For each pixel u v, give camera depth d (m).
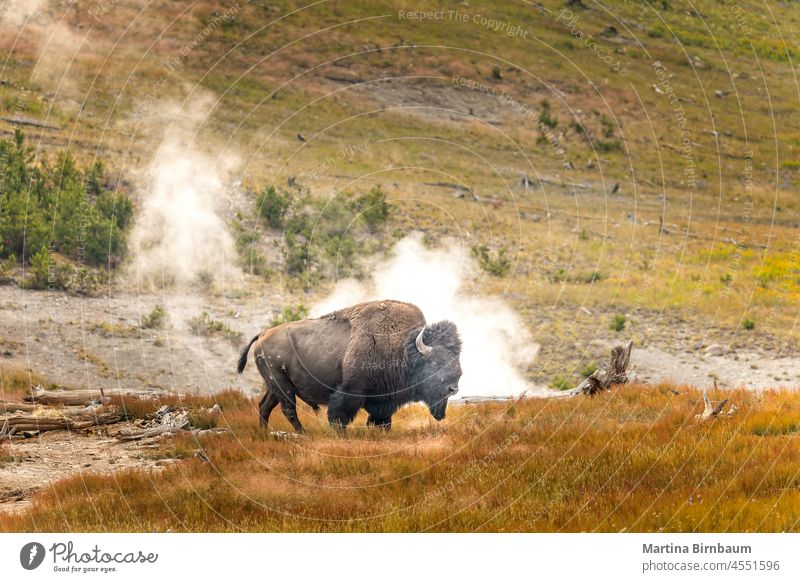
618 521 31.58
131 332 93.06
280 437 45.06
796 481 35.00
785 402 49.75
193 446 44.56
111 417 52.28
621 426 43.56
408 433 46.03
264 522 33.09
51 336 87.56
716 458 37.59
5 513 34.56
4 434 48.34
